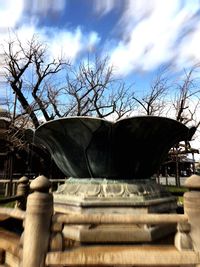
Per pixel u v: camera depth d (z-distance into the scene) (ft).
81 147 15.67
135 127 14.57
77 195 15.55
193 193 11.51
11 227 20.07
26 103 65.72
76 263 10.55
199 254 10.78
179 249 11.03
